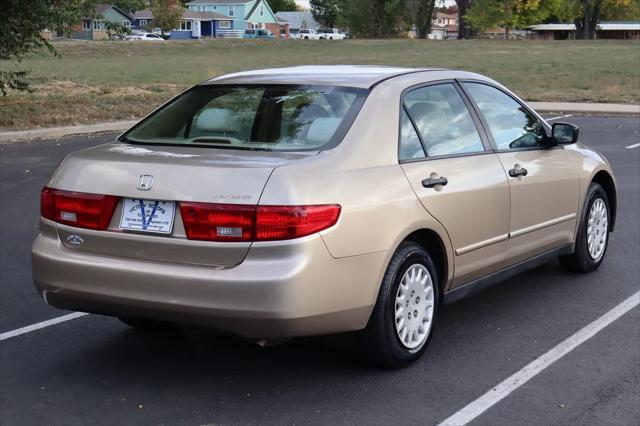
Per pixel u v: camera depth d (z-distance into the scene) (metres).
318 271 4.05
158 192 4.20
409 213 4.50
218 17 109.19
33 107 18.62
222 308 4.02
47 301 4.65
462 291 5.12
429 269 4.76
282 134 4.60
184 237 4.13
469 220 5.00
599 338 5.21
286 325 4.01
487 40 68.62
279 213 3.99
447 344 5.13
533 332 5.34
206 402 4.32
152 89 23.75
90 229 4.40
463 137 5.23
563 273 6.71
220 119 4.83
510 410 4.18
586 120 18.83
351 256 4.19
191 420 4.11
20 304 6.10
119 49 57.91
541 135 6.04
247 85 5.12
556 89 25.28
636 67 33.25
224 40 71.31
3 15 15.97
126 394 4.45
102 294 4.32
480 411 4.16
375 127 4.61
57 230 4.55
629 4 84.50
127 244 4.28
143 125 5.11
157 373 4.74
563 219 6.09
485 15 74.44
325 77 5.05
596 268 6.79
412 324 4.70
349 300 4.21
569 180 6.10
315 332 4.14
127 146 4.76
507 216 5.37
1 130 16.36
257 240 4.00
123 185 4.31
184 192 4.14
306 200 4.04
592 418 4.07
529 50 49.16
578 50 47.91
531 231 5.67
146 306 4.21
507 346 5.09
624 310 5.76
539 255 5.87
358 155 4.43
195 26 105.69
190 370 4.77
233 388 4.50
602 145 14.38
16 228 8.59
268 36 107.75
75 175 4.52
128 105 20.17
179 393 4.45
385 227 4.36
